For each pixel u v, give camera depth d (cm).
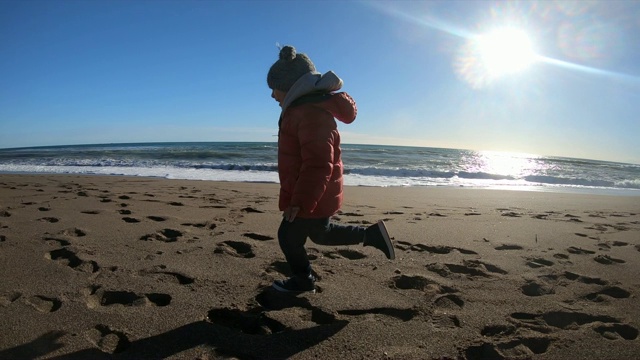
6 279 237
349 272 265
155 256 287
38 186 751
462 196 743
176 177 1045
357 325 192
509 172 1523
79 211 454
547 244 357
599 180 1235
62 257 288
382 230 220
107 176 1041
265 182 953
